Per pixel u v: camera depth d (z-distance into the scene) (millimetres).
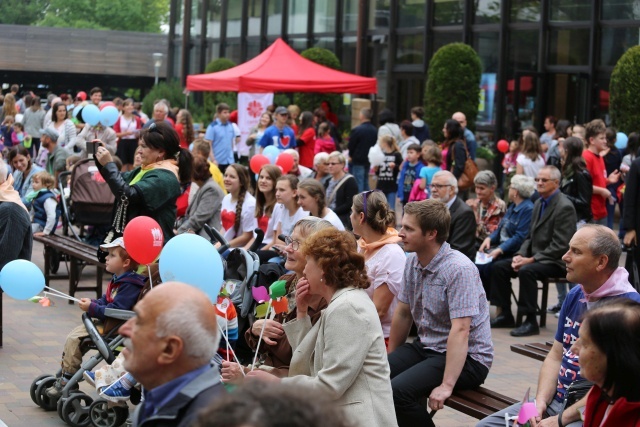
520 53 26109
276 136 20016
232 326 7266
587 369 4582
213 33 40500
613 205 16250
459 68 24672
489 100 26875
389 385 5543
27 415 7906
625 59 20328
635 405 4492
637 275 11734
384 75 30891
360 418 5387
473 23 27391
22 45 50469
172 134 8266
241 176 11531
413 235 6875
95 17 89562
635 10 23406
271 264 7660
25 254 9406
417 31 29344
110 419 7559
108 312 7379
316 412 2422
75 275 12555
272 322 6633
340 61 33281
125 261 7605
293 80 22656
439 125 24844
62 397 7699
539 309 12633
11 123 26203
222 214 11625
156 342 3852
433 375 6809
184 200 12719
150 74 52375
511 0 26266
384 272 7387
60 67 51156
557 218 11648
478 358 6910
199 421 2502
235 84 22531
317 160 14125
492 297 12023
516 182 12039
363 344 5434
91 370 8070
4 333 10750
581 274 6043
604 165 15500
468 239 11516
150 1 92125
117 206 8109
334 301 5535
